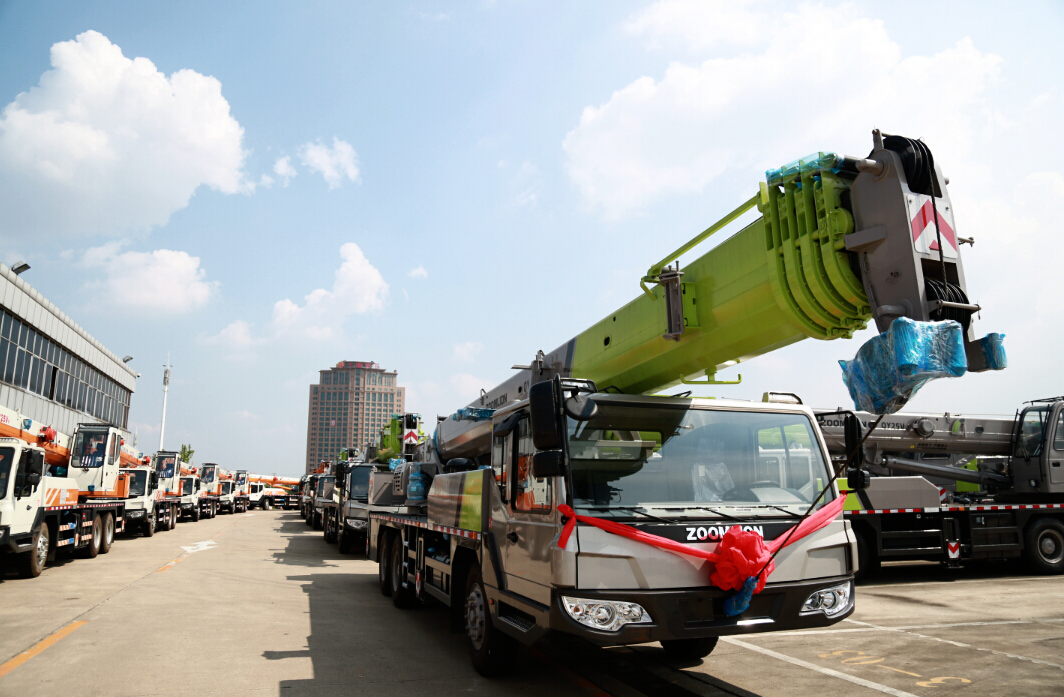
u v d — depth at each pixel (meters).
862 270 4.05
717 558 4.43
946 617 8.60
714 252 5.14
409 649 6.98
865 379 3.74
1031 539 12.80
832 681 5.77
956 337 3.58
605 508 4.63
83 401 34.03
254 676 5.89
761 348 4.98
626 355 5.98
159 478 26.45
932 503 12.20
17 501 11.94
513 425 5.51
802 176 4.31
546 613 4.54
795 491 5.13
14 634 7.57
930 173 4.02
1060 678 5.80
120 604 9.58
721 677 5.91
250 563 15.27
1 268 23.09
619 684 5.70
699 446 5.10
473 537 6.27
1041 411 13.57
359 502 18.17
